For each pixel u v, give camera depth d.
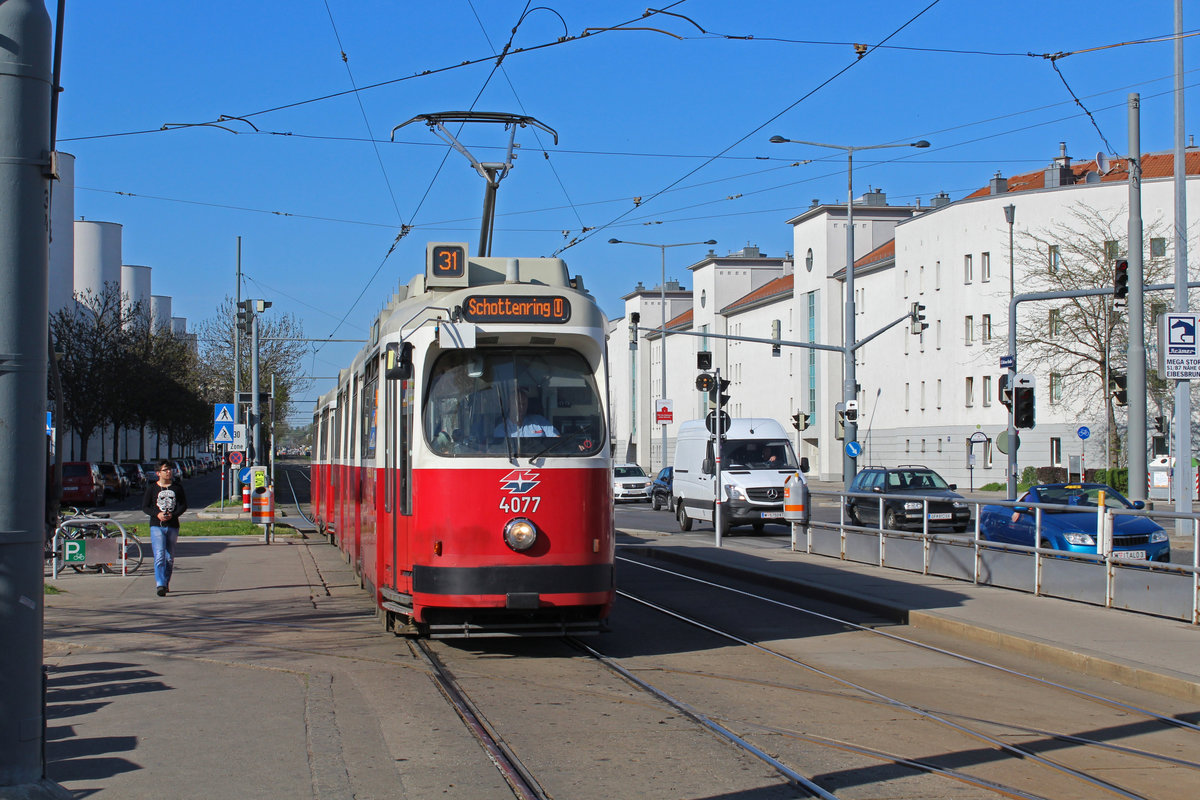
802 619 13.67
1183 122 23.92
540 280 11.70
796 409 71.56
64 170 65.56
